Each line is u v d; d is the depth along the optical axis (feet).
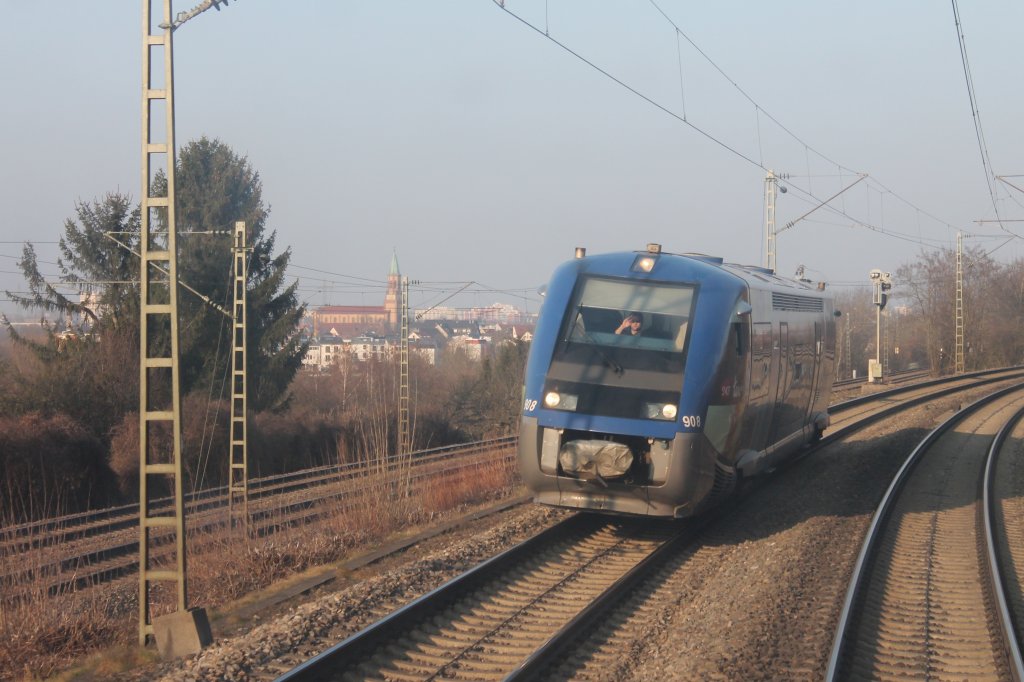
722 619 26.61
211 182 167.12
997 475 56.65
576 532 39.14
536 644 25.40
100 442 103.09
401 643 24.86
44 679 26.12
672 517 36.24
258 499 69.05
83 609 31.37
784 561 32.86
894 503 46.50
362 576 35.19
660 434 35.37
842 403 100.68
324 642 25.23
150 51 27.55
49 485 89.76
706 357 37.01
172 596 35.81
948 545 38.37
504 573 32.01
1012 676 22.93
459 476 58.23
